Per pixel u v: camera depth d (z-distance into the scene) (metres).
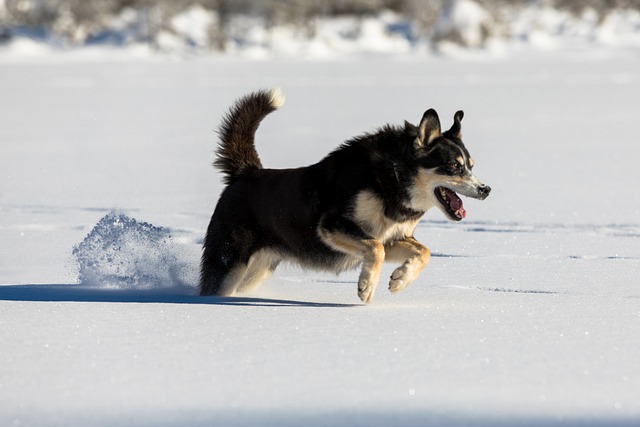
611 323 8.07
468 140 27.55
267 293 10.21
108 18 89.69
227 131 10.59
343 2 94.94
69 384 6.17
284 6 85.62
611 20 90.81
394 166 9.69
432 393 5.94
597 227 14.66
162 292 10.23
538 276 10.93
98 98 41.88
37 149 25.34
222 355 6.91
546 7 95.44
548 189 18.75
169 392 5.98
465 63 66.38
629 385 6.11
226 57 76.56
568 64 62.59
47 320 8.20
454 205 10.01
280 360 6.75
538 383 6.16
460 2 78.44
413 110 35.56
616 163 22.53
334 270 10.15
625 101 39.22
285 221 9.97
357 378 6.28
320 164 9.94
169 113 35.59
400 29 88.81
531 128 30.58
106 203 17.12
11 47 79.00
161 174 21.11
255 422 5.41
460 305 9.06
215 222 10.27
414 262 9.53
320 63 68.31
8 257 12.38
